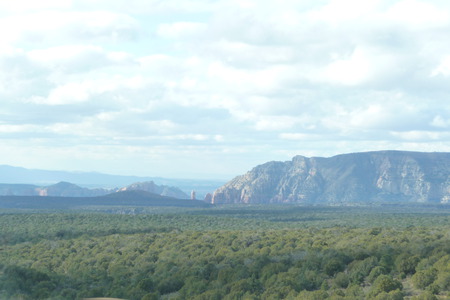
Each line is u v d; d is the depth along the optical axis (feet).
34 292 253.85
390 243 317.42
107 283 280.92
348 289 222.28
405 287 224.12
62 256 361.10
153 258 339.57
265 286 243.60
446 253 252.01
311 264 263.29
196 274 277.03
